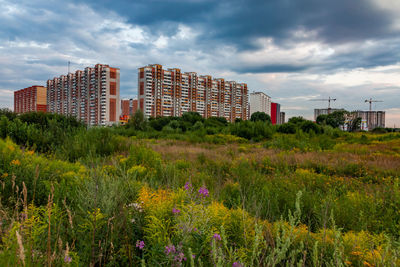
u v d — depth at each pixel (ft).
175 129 113.70
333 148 48.85
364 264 6.16
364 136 81.76
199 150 41.42
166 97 391.45
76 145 27.76
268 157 30.89
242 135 79.10
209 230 6.28
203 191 7.54
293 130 87.56
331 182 19.12
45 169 13.92
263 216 9.91
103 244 6.00
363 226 9.25
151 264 5.49
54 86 511.40
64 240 6.05
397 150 46.80
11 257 4.50
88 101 432.25
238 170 20.62
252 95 586.45
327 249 6.73
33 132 30.22
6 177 11.53
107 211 7.47
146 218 7.44
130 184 10.77
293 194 13.12
